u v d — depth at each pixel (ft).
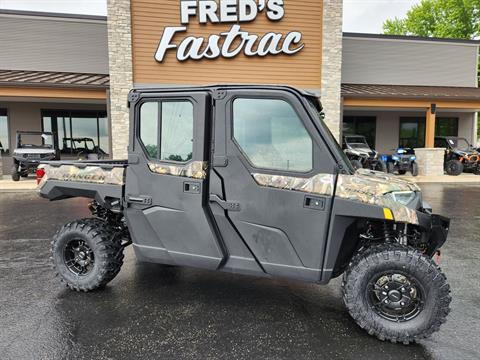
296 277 10.05
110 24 36.76
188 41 37.91
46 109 52.90
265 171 9.98
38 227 21.57
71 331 9.83
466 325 10.25
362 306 9.57
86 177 12.27
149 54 37.81
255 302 11.74
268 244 10.14
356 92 48.57
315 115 9.85
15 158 41.14
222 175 10.35
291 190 9.78
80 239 12.42
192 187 10.53
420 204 9.89
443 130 67.72
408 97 47.85
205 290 12.67
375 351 9.01
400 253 9.28
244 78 39.24
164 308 11.25
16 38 49.98
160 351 8.92
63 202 30.01
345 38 59.06
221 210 10.43
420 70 61.57
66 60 51.44
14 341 9.32
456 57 62.28
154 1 37.32
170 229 11.00
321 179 9.56
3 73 47.44
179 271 14.52
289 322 10.44
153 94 10.83
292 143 9.80
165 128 10.86
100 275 12.13
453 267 14.96
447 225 9.95
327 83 40.42
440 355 8.84
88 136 54.44
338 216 9.52
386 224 10.14
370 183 9.42
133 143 11.21
